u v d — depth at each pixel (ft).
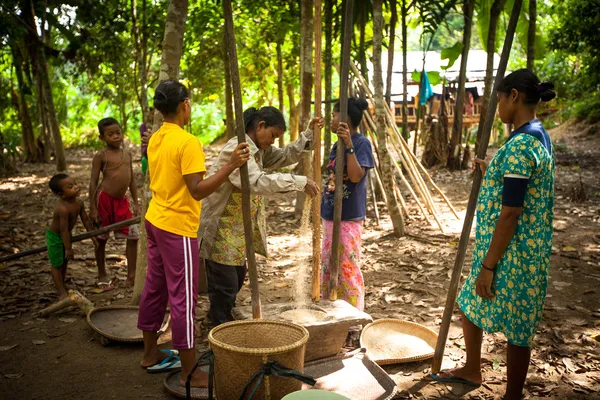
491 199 9.31
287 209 27.53
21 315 14.34
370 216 25.75
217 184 9.75
